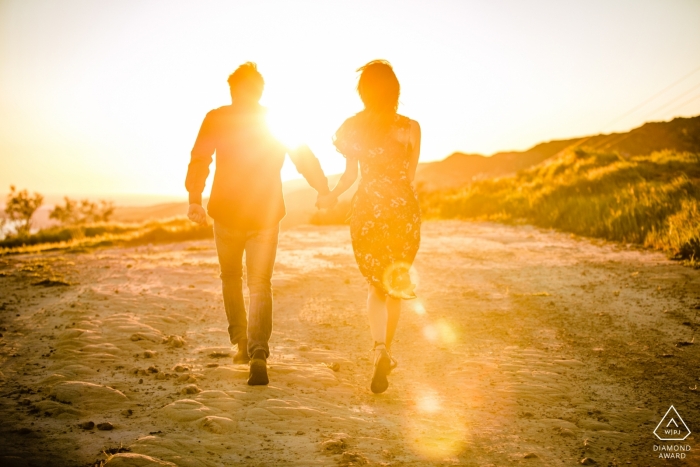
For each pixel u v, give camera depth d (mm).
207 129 3539
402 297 3430
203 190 3521
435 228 15203
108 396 3021
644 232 10305
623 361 4035
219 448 2455
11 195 60688
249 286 3621
